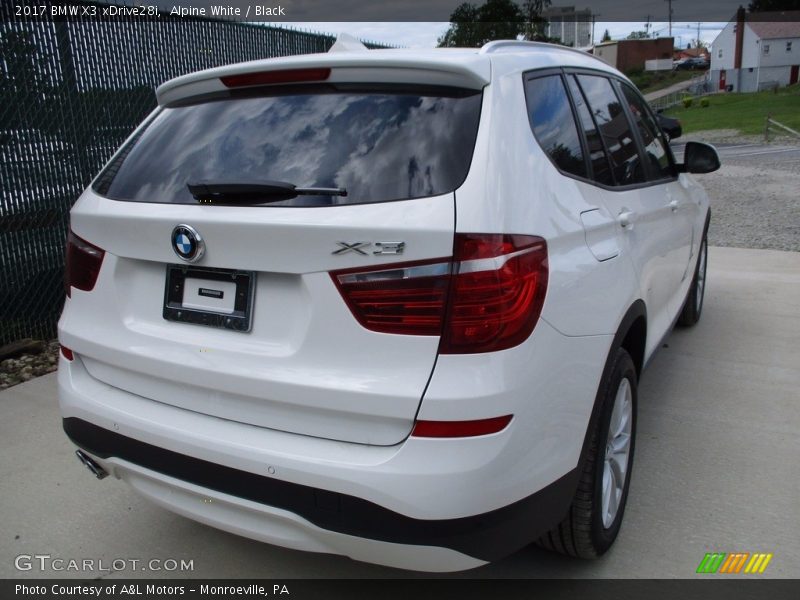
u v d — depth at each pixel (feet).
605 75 10.83
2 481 10.94
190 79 8.26
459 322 6.11
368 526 6.28
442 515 6.11
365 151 6.82
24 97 16.76
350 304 6.31
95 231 7.95
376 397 6.17
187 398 7.36
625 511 9.82
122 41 18.92
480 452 6.11
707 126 115.55
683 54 393.29
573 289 7.16
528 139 7.22
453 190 6.32
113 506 10.32
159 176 7.84
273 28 24.49
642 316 9.65
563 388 6.93
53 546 9.38
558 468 6.97
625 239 9.12
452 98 6.97
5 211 16.69
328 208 6.48
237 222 6.72
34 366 16.11
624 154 10.39
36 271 17.47
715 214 35.94
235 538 9.59
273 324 6.81
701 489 10.37
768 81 248.32
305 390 6.46
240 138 7.59
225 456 6.81
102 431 7.84
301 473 6.40
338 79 7.41
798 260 25.25
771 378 14.53
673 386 14.23
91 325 8.07
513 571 8.64
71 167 17.92
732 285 22.09
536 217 6.78
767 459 11.22
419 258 6.13
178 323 7.42
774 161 61.16
